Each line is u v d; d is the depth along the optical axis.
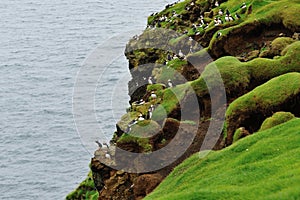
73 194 129.62
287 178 60.22
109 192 97.69
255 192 58.62
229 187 65.62
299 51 106.19
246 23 127.06
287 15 126.25
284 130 81.75
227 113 95.44
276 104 91.25
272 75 104.56
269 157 74.50
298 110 91.31
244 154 78.81
